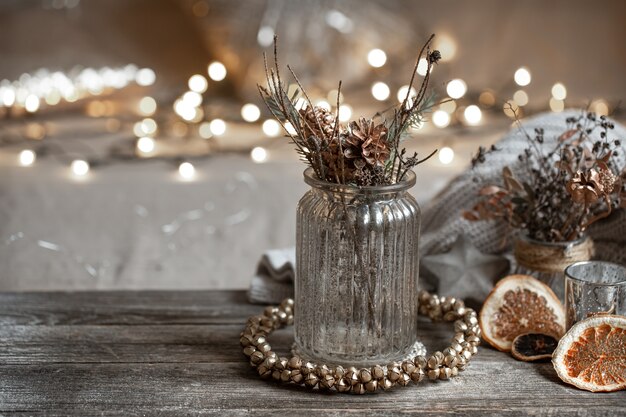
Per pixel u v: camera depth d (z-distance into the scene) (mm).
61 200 2078
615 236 1247
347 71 2732
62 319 1188
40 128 2561
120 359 1109
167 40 3156
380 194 1039
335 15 2738
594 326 1067
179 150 2420
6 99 2539
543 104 2707
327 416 1021
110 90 2857
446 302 1172
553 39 3082
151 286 1725
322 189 1047
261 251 1878
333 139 1034
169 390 1058
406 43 2814
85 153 2385
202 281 1748
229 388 1062
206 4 2893
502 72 2953
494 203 1165
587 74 2928
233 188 2156
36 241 1884
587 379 1059
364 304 1061
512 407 1028
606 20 3119
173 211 2045
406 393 1053
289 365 1066
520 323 1140
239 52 2738
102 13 3273
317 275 1065
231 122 2623
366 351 1071
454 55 2969
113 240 1904
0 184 2152
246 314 1206
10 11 3242
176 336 1155
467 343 1101
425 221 1335
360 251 1047
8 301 1225
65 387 1062
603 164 1077
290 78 2658
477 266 1215
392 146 1049
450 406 1032
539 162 1174
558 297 1194
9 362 1103
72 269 1771
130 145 2453
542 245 1147
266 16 2732
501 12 3133
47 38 3123
